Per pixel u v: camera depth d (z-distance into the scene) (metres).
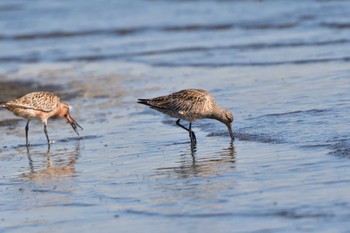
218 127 16.41
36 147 16.41
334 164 12.12
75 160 14.81
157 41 30.78
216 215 10.41
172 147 15.15
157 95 20.48
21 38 35.38
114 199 11.71
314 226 9.56
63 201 11.93
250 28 31.20
